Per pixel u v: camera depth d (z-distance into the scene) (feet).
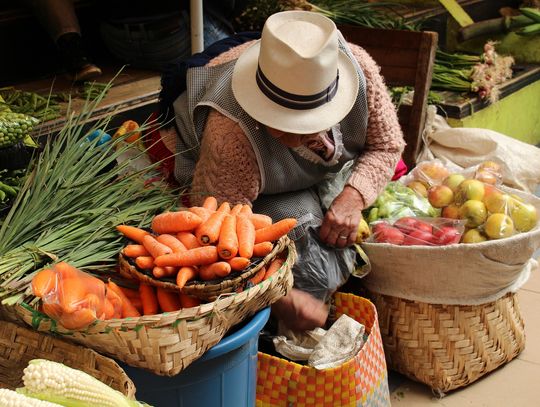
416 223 8.43
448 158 11.58
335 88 6.77
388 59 10.97
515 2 17.83
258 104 6.59
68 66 11.48
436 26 16.53
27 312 5.42
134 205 6.82
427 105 11.96
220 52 7.75
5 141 7.60
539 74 15.26
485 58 13.88
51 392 4.77
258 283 5.99
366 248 8.17
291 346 7.53
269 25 6.50
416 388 8.62
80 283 5.38
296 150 7.34
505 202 8.44
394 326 8.43
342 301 8.11
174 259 5.71
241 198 7.11
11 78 12.09
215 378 6.11
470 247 7.79
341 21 14.07
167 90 7.72
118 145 8.31
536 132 16.05
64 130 7.12
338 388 6.96
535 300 10.36
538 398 8.41
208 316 5.47
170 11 11.74
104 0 12.15
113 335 5.26
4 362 5.63
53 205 6.48
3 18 11.99
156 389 5.90
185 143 7.66
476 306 8.28
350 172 8.19
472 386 8.64
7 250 6.15
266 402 7.18
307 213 7.83
